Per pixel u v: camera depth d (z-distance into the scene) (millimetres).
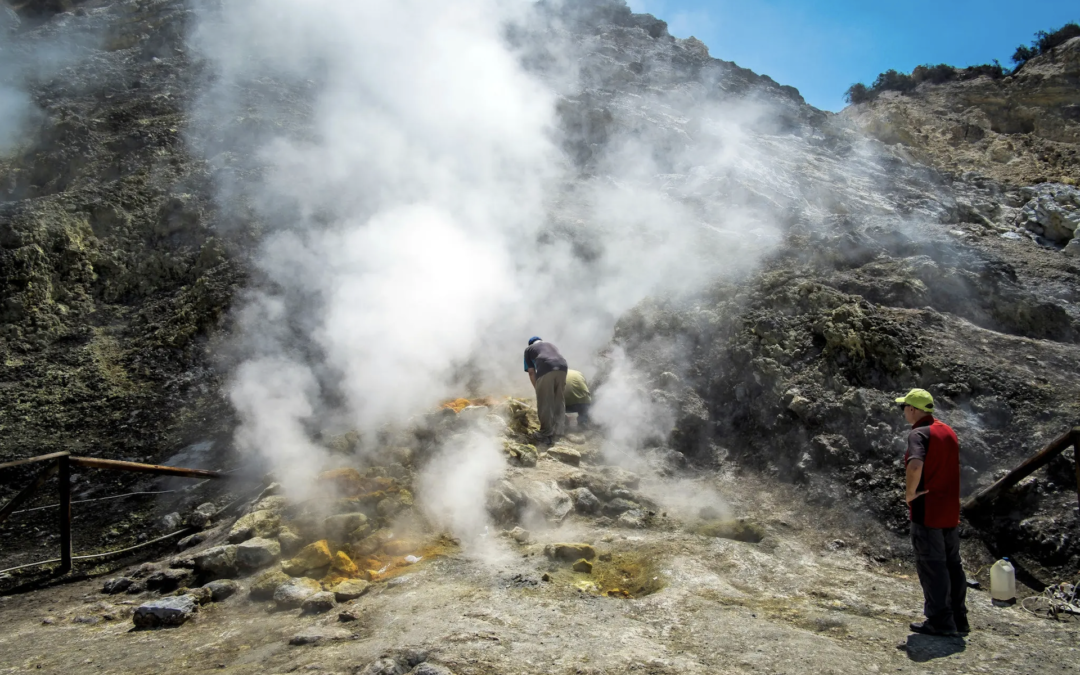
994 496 4648
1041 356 6066
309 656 3252
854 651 3275
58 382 7277
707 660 3137
